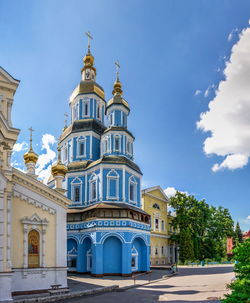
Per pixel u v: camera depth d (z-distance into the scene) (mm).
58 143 49844
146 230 41031
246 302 13500
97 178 40625
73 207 42094
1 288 19391
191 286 28703
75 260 39219
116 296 23594
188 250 58062
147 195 54906
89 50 52625
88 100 48312
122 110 45375
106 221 36594
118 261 36562
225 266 55812
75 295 23328
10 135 23641
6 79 24375
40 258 24469
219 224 68438
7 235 20578
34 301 20531
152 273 40938
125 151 43062
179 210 61781
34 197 25000
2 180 20781
